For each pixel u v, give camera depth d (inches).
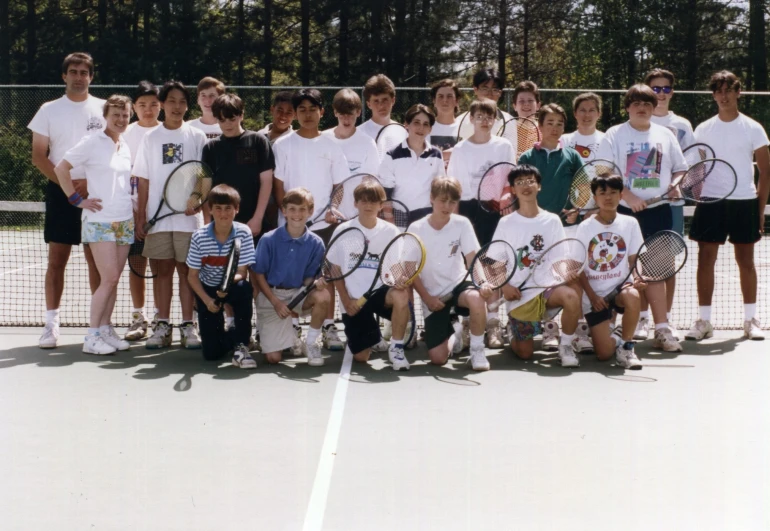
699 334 274.4
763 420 188.2
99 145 248.2
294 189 240.1
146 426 184.2
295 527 135.3
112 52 1075.3
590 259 244.1
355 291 242.8
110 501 145.3
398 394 210.4
